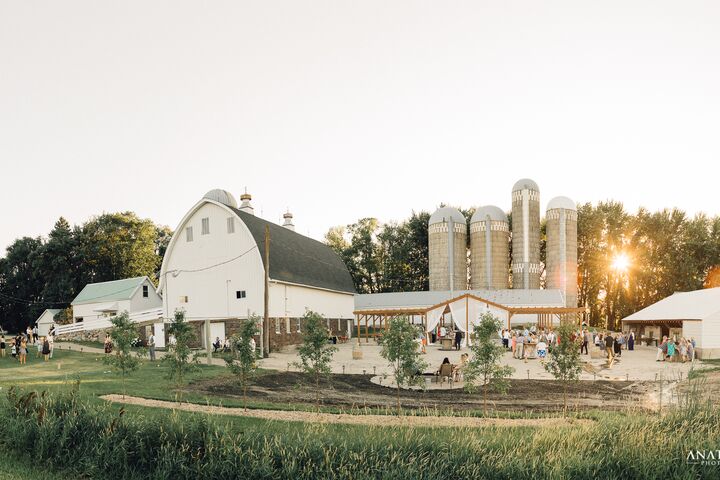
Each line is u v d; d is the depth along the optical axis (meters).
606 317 77.81
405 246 82.50
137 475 9.53
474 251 69.38
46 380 21.42
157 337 46.03
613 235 75.31
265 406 16.14
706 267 70.31
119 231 75.56
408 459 9.25
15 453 10.52
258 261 41.94
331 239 94.88
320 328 15.31
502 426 13.34
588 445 10.22
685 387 21.34
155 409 14.78
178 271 45.53
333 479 8.61
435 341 47.69
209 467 9.10
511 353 37.09
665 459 9.42
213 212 44.53
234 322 42.31
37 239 78.31
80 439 10.45
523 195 67.88
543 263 81.69
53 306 70.75
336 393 19.97
